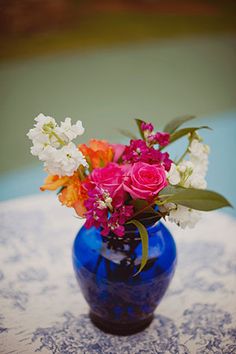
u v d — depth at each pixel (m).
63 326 0.54
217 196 0.43
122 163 0.51
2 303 0.57
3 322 0.54
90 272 0.50
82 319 0.56
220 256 0.68
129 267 0.49
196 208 0.44
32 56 2.64
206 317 0.56
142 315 0.52
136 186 0.44
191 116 0.55
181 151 1.69
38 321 0.55
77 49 2.79
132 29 3.20
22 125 1.91
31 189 1.51
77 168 0.46
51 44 2.82
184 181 0.46
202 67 2.77
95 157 0.50
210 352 0.51
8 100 2.14
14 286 0.60
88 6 3.15
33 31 2.84
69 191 0.47
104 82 2.44
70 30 2.97
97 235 0.51
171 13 3.54
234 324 0.55
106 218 0.45
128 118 2.04
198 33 3.29
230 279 0.63
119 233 0.44
